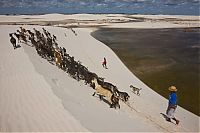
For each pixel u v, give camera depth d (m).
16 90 14.01
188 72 27.41
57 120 10.83
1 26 48.72
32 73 17.00
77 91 15.67
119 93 17.03
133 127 12.14
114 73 26.41
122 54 36.22
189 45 45.84
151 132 12.38
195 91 21.59
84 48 37.00
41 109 11.81
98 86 15.45
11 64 19.12
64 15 147.00
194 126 15.25
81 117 11.43
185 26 90.38
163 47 43.09
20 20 99.50
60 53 23.28
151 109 16.94
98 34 59.66
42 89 14.26
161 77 25.64
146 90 21.70
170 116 15.34
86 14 163.00
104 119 12.00
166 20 129.50
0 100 12.70
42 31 44.75
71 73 19.48
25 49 24.38
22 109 11.80
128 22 104.94
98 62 30.22
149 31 70.69
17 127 10.26
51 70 18.92
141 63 31.20
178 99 19.94
